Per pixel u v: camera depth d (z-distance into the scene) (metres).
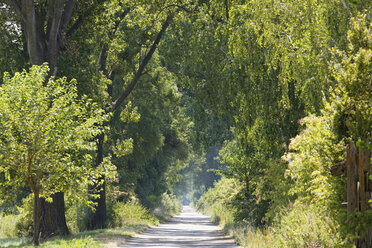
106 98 40.88
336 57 19.72
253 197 41.84
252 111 31.36
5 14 35.94
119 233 42.31
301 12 23.69
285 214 27.09
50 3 34.53
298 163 18.66
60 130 27.66
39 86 27.94
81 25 39.00
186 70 41.25
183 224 73.19
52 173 28.42
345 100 16.19
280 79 26.56
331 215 18.94
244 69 31.86
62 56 36.00
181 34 41.84
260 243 27.77
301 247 19.95
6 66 36.28
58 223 37.69
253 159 37.44
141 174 78.44
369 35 15.52
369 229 12.26
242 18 28.86
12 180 28.75
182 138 83.12
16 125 26.97
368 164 12.24
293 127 28.67
